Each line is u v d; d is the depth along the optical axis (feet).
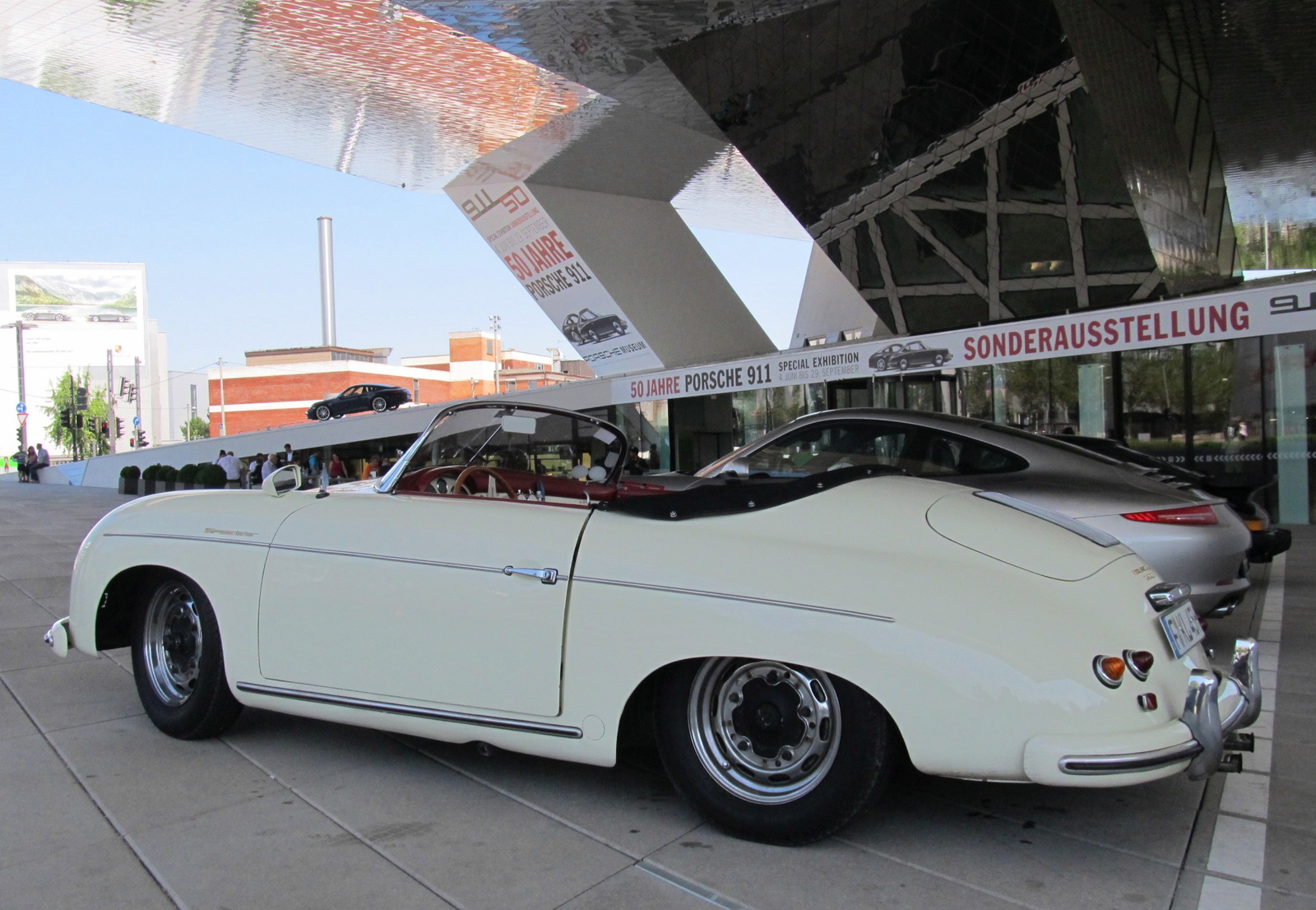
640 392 77.82
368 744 11.80
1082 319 48.37
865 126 55.57
